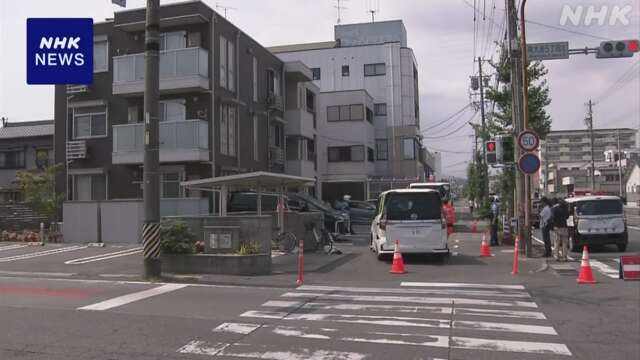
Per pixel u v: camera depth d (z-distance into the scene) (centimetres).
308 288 1166
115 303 992
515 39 1734
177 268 1416
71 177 2670
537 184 10825
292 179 1722
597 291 1084
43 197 2441
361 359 631
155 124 1359
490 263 1548
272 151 3189
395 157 4997
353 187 4484
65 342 712
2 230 2447
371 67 5138
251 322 825
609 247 1998
